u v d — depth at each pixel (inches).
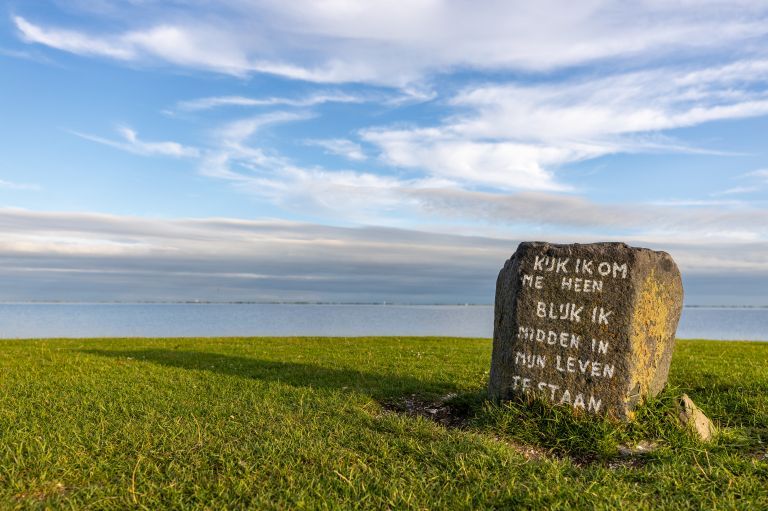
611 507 212.8
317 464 253.9
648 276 314.0
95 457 257.1
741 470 250.1
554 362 323.0
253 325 2034.9
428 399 395.2
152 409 341.4
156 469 242.2
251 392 401.1
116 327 1784.0
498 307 356.5
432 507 213.5
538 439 302.8
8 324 1955.0
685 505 218.7
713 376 445.4
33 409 340.5
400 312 4722.0
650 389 320.8
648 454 278.7
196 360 590.9
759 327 2413.9
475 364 575.8
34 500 212.4
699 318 4077.3
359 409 349.1
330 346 778.8
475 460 257.4
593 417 310.3
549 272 328.5
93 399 370.6
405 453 271.1
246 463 250.5
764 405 343.3
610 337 311.1
